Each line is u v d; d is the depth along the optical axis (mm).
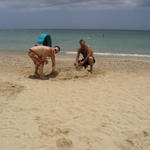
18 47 22438
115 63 11898
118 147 3617
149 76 8312
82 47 8430
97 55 16531
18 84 6773
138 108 5109
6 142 3648
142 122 4441
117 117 4645
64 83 7043
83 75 7953
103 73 8672
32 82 7047
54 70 7961
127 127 4238
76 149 3518
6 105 5145
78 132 4012
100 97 5820
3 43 27625
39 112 4816
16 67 9781
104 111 4934
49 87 6598
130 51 19781
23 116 4602
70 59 13391
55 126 4199
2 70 8930
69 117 4602
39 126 4180
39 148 3506
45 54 7367
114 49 21469
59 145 3598
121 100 5605
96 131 4070
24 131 4000
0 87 6367
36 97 5723
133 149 3582
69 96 5863
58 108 5055
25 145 3578
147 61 12992
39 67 7594
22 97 5688
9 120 4406
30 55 7465
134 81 7473
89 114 4766
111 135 3953
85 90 6391
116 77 8055
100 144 3678
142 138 3887
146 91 6328
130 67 10656
